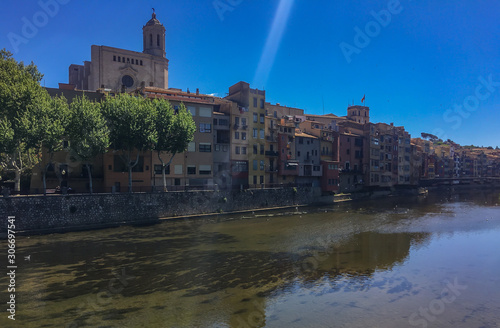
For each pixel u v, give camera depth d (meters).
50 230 37.59
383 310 19.58
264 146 68.50
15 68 45.38
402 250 33.62
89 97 54.84
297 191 69.00
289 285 23.38
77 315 18.25
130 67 77.50
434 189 126.56
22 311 18.66
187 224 45.91
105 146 40.78
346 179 87.38
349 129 93.88
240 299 20.80
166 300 20.47
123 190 48.94
